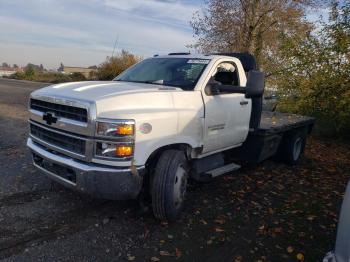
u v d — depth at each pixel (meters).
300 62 10.53
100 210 4.55
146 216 4.46
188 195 5.31
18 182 5.31
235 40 19.22
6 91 21.00
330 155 9.08
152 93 4.14
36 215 4.30
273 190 5.88
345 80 9.95
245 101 5.60
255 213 4.85
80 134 3.80
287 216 4.85
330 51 10.18
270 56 17.53
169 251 3.73
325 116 10.91
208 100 4.79
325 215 5.00
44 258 3.44
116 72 32.59
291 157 7.45
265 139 6.04
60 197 4.85
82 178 3.78
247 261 3.67
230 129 5.31
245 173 6.72
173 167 4.11
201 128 4.68
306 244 4.12
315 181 6.61
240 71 5.67
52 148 4.14
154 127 3.93
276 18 18.33
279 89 10.88
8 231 3.89
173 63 5.37
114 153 3.68
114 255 3.58
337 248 2.46
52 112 4.14
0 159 6.44
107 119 3.66
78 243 3.75
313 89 10.30
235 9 19.19
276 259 3.76
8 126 9.72
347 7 9.99
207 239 4.04
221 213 4.76
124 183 3.75
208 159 5.25
